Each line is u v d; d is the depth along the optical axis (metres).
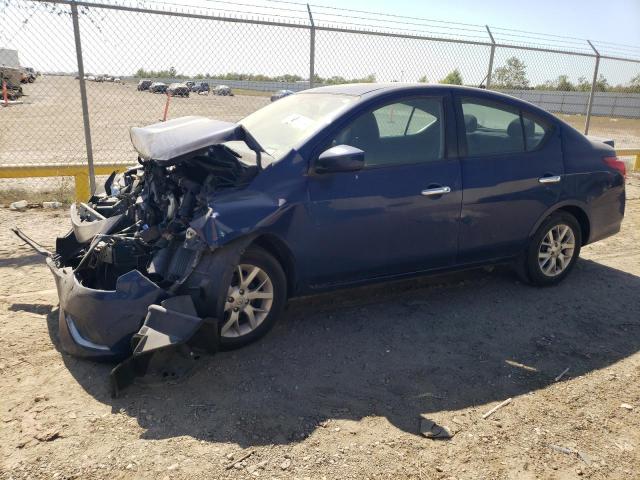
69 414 3.01
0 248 5.67
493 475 2.71
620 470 2.79
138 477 2.57
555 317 4.53
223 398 3.22
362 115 4.02
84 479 2.55
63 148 12.40
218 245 3.29
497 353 3.91
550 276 5.08
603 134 21.41
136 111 7.91
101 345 3.31
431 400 3.31
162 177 3.96
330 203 3.79
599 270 5.71
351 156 3.61
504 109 4.68
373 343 3.96
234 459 2.72
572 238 5.09
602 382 3.59
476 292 4.96
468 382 3.53
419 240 4.23
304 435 2.93
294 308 4.46
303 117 4.21
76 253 4.23
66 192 7.74
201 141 3.47
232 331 3.68
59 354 3.62
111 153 12.03
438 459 2.80
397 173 4.07
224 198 3.49
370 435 2.96
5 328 3.95
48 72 6.93
